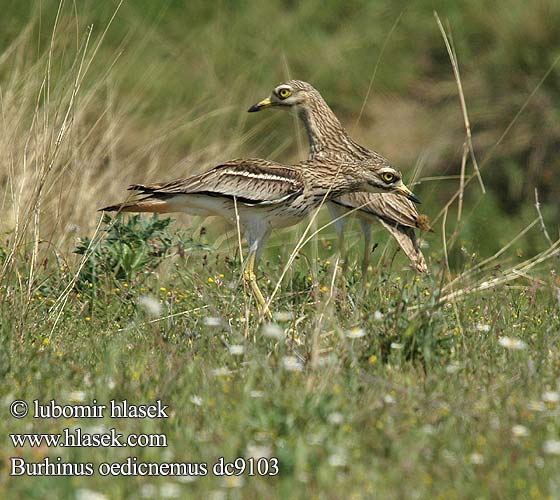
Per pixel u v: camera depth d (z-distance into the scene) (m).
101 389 8.15
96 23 20.75
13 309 10.12
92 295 11.08
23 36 16.09
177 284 11.91
